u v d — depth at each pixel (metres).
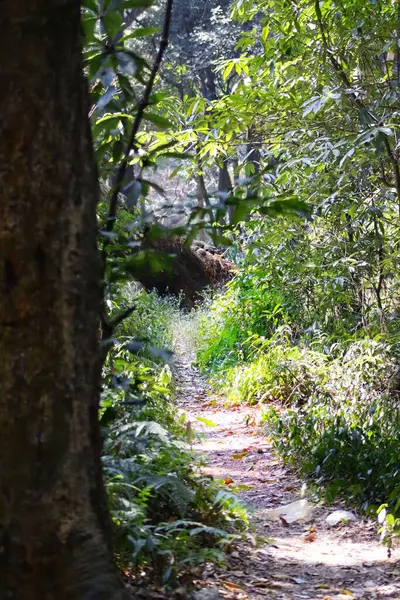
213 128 7.96
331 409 8.66
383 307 10.34
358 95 7.42
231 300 14.49
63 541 2.50
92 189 2.59
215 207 2.81
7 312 2.44
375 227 9.15
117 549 4.12
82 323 2.54
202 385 13.34
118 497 4.33
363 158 7.39
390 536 5.44
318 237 9.98
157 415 6.98
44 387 2.46
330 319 11.55
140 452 5.30
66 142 2.49
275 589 4.42
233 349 13.93
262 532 5.88
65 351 2.49
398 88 7.22
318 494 6.77
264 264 11.71
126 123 3.31
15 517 2.46
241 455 8.38
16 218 2.43
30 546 2.47
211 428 9.93
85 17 3.21
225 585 4.31
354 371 9.32
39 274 2.45
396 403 8.45
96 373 2.60
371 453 6.88
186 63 22.05
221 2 23.28
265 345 12.28
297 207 2.87
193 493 4.97
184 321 19.30
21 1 2.42
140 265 2.97
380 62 7.62
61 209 2.47
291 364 10.83
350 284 10.02
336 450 7.25
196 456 7.36
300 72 7.65
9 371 2.44
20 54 2.43
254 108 7.75
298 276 10.96
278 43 7.64
